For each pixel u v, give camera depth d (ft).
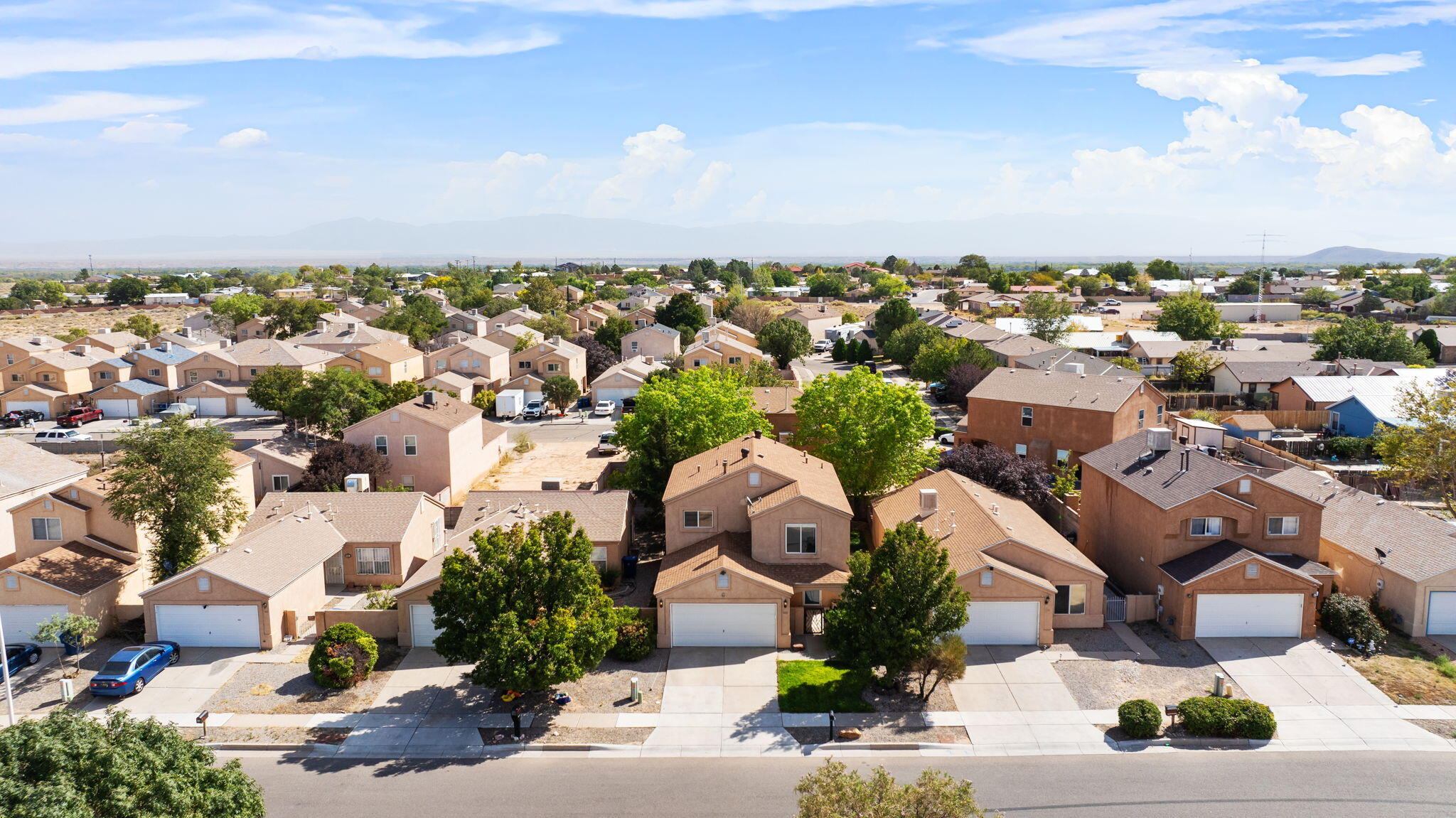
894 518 138.41
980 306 561.84
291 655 110.11
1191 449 129.90
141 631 118.52
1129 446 142.10
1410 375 235.40
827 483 131.34
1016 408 203.51
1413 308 533.14
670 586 110.73
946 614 93.76
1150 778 81.41
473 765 85.30
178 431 125.59
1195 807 76.43
